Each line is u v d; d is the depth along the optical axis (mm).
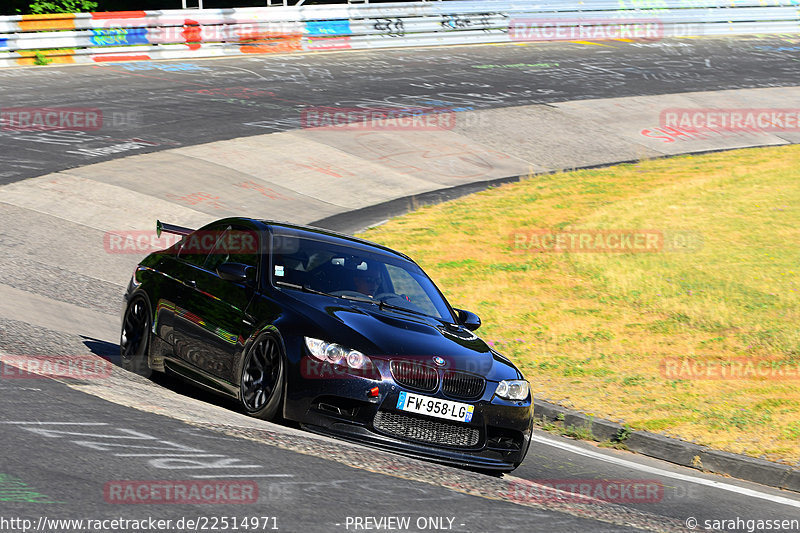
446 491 16234
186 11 90812
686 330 34969
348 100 76438
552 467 21719
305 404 18578
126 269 38312
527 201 55438
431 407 18812
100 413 17453
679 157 68562
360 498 14773
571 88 87125
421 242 46781
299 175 57062
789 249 44344
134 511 12688
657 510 18266
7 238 39250
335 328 19172
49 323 27203
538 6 112812
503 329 35031
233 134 63031
